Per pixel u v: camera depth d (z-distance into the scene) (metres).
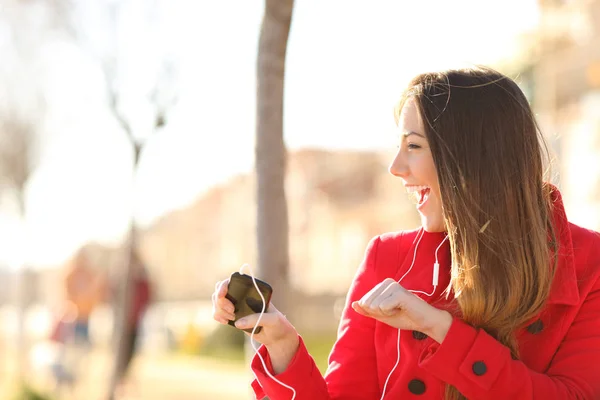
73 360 12.66
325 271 33.91
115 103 8.30
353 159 33.75
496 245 2.41
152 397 12.53
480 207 2.42
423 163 2.51
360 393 2.67
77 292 12.97
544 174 2.63
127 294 8.89
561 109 17.62
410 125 2.53
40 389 11.88
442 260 2.66
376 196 32.53
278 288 3.76
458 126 2.45
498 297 2.39
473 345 2.35
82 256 13.31
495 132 2.45
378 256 2.75
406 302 2.35
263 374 2.59
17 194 17.78
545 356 2.47
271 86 3.80
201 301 37.81
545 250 2.43
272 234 3.77
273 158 3.79
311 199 34.44
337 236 34.06
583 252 2.54
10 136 17.09
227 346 21.12
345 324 2.74
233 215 40.34
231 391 13.36
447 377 2.36
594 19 17.66
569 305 2.47
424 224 2.58
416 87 2.53
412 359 2.56
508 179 2.44
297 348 2.58
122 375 10.30
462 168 2.43
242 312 2.52
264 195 3.79
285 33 3.81
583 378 2.42
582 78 16.98
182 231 42.47
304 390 2.56
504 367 2.34
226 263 40.38
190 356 19.78
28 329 22.59
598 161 16.20
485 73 2.53
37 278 31.19
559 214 2.58
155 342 21.84
